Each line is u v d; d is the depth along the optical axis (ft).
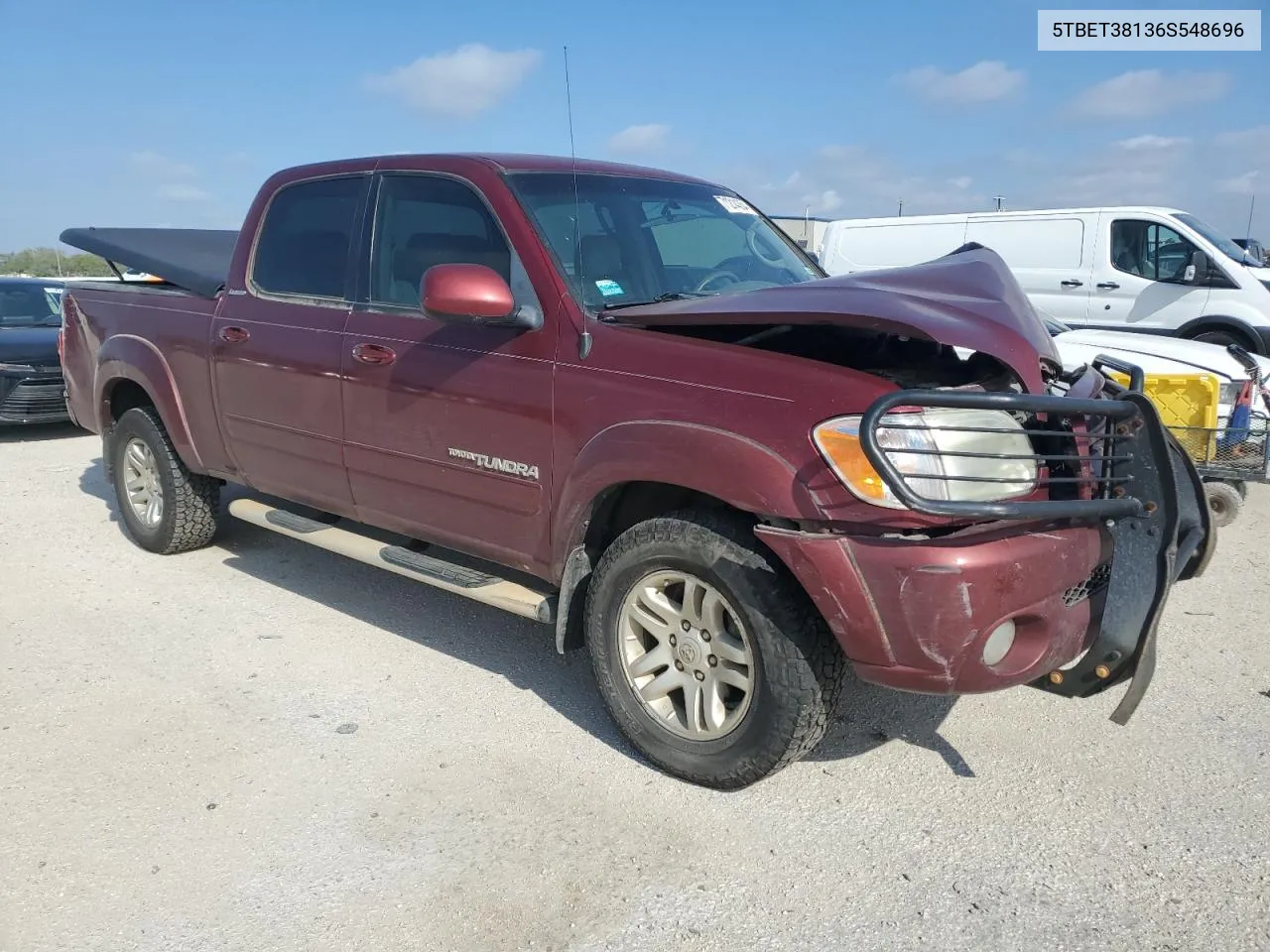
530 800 10.53
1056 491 9.95
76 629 15.06
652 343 10.57
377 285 13.58
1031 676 9.52
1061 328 27.12
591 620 11.30
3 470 26.55
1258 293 39.17
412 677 13.51
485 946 8.38
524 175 12.55
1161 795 10.64
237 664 13.85
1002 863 9.50
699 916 8.75
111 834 9.86
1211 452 20.61
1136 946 8.38
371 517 13.93
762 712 9.94
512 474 11.75
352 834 9.91
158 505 18.35
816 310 9.42
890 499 8.97
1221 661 14.16
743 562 9.80
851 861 9.53
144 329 17.29
